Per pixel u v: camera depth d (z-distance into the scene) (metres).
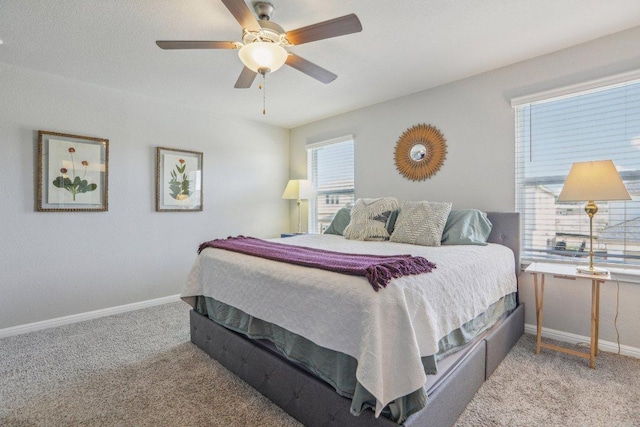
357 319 1.24
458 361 1.55
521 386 1.80
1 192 2.58
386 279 1.28
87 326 2.81
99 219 3.07
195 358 2.18
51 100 2.79
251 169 4.29
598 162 1.96
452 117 3.03
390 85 3.09
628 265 2.24
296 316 1.50
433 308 1.40
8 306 2.61
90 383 1.88
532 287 2.61
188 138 3.68
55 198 2.81
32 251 2.72
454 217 2.65
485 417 1.53
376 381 1.11
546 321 2.54
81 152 2.94
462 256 1.93
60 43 2.27
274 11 1.91
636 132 2.22
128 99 3.23
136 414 1.60
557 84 2.46
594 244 2.39
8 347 2.38
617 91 2.29
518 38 2.27
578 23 2.09
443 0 1.84
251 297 1.79
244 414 1.59
